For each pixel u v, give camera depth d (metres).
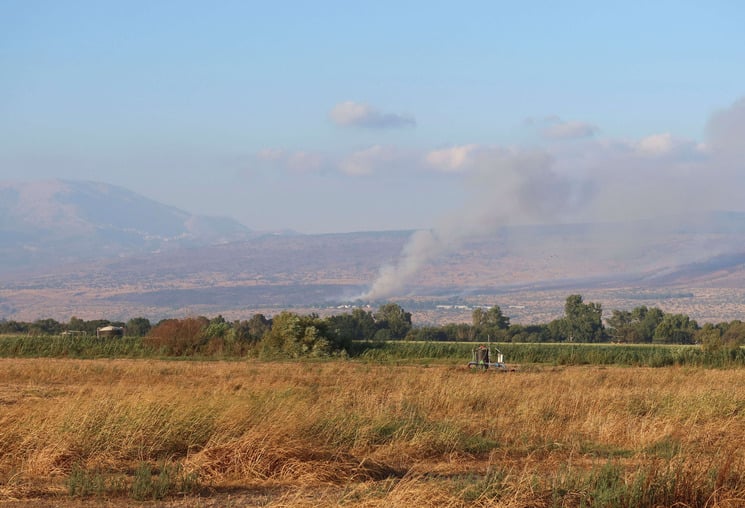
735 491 14.94
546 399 27.27
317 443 19.23
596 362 64.75
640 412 26.09
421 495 13.98
